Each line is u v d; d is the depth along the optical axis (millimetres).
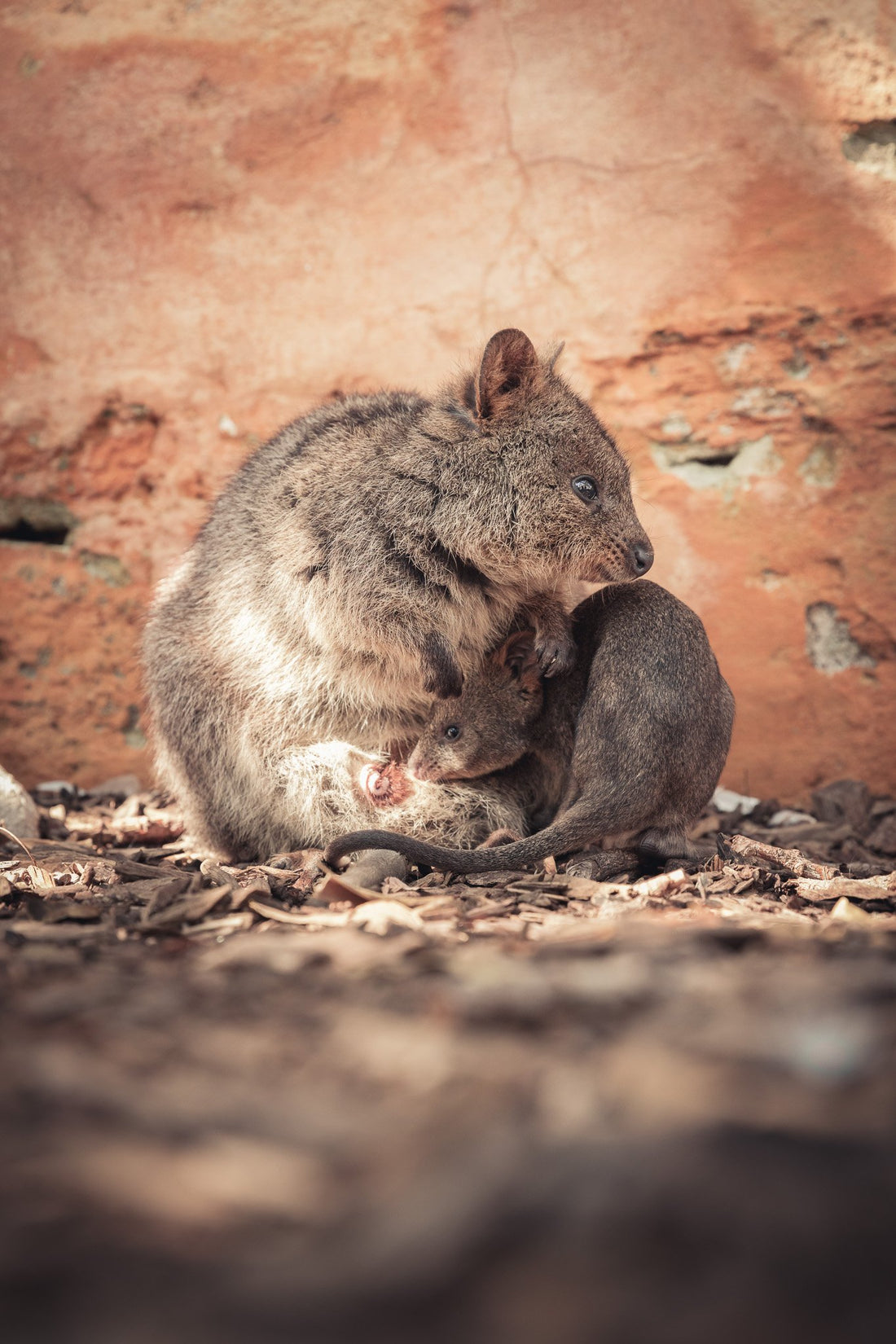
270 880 8969
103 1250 3111
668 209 12570
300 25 13188
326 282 13297
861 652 12469
